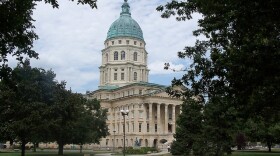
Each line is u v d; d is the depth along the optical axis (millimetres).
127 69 152125
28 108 48562
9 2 14156
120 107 142750
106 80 157125
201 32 24797
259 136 75375
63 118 56094
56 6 15188
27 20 16406
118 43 155625
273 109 22531
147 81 159000
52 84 55250
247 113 21938
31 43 17891
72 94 58688
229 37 19328
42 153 79812
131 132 134375
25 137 54594
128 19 160375
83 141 74688
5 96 46312
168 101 136000
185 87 23781
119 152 97188
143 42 159125
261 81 17578
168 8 20984
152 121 136250
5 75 17047
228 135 44094
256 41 16500
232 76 18250
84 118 76125
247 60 16766
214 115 30688
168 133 133625
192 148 48281
